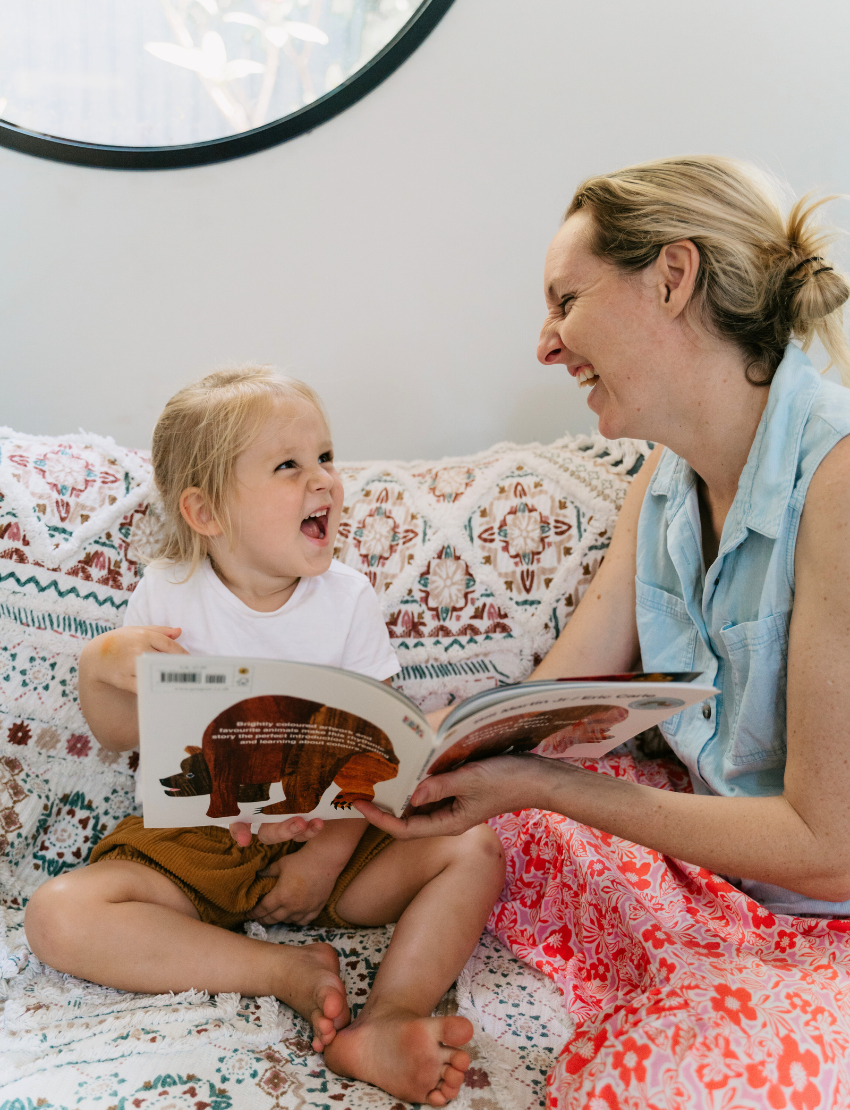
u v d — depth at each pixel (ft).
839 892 2.52
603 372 2.97
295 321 5.07
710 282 2.73
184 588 3.63
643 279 2.78
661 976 2.52
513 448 4.47
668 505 3.37
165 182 4.90
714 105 4.70
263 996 2.86
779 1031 2.08
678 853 2.57
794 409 2.75
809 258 2.76
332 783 2.57
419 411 5.18
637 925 2.70
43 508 3.73
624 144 4.79
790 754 2.50
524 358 5.08
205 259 4.99
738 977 2.29
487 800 2.60
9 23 4.80
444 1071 2.37
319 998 2.67
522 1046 2.64
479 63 4.72
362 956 3.18
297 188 4.90
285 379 3.56
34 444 4.00
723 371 2.87
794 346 2.91
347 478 4.31
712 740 3.08
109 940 2.81
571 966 2.99
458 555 4.06
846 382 3.05
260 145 4.81
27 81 4.86
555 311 3.10
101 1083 2.38
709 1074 2.01
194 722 2.27
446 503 4.16
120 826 3.43
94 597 3.72
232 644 3.59
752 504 2.78
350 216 4.93
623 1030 2.19
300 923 3.36
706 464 3.06
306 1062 2.59
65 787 3.61
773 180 3.05
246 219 4.94
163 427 3.59
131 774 3.75
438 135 4.83
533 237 4.93
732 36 4.61
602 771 3.69
